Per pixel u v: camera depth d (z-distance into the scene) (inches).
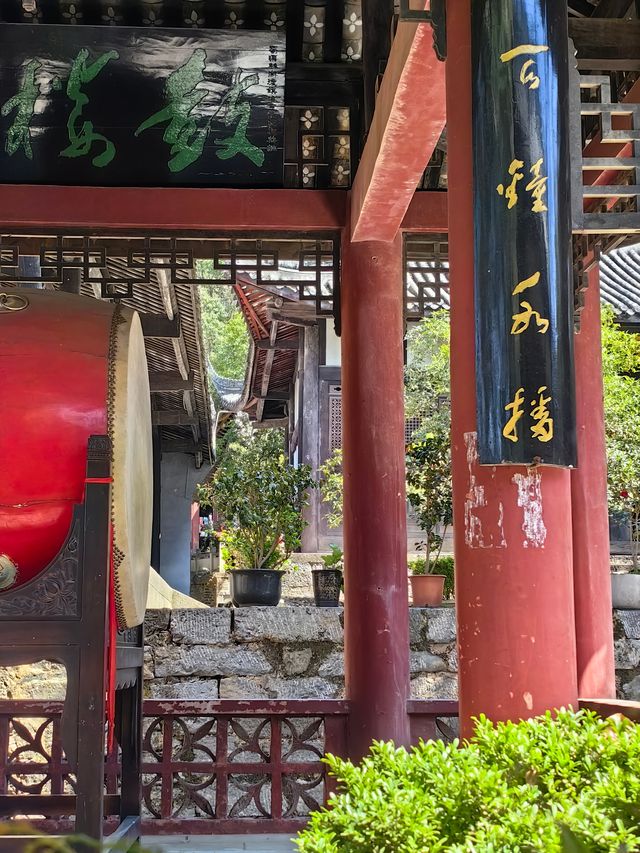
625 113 175.0
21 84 265.1
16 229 272.7
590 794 98.7
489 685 140.3
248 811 304.8
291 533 371.6
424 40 183.9
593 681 235.1
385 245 277.0
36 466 157.6
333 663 320.2
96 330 171.6
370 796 100.1
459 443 150.3
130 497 165.8
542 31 149.1
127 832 184.1
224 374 1596.9
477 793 99.0
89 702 147.1
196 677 314.7
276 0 274.5
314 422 607.2
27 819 226.7
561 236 145.1
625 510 391.2
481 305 144.9
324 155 287.1
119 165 270.8
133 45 265.6
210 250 300.5
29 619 148.9
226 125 271.3
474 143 150.3
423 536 584.1
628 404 372.8
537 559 141.6
